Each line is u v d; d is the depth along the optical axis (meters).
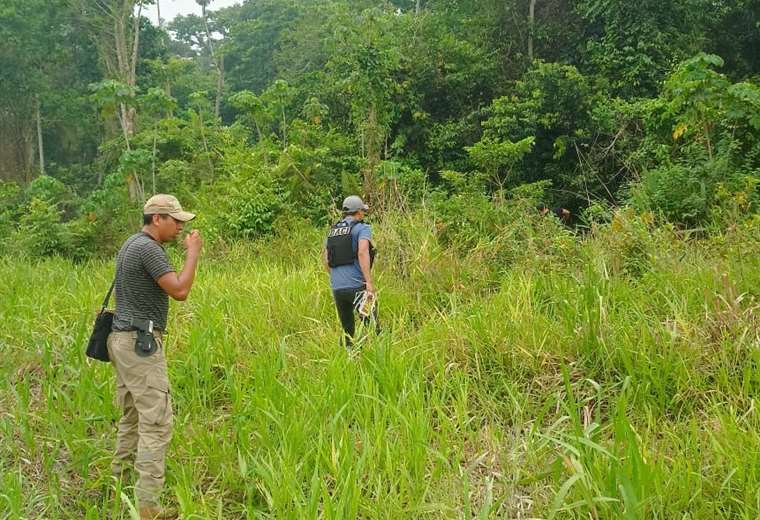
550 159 16.69
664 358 4.43
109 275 9.18
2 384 5.35
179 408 4.86
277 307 6.77
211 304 6.82
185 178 19.19
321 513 3.45
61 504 3.92
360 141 15.38
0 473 3.96
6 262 11.12
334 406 4.27
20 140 31.31
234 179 13.62
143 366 3.81
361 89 14.88
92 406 4.72
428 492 3.53
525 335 5.13
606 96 16.47
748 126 10.34
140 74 31.09
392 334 5.33
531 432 3.81
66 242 12.53
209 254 10.55
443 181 16.69
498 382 4.83
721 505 3.21
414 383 4.50
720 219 8.27
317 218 12.50
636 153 12.84
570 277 6.32
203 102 22.92
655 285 5.77
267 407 4.27
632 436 3.27
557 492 3.38
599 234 7.10
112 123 29.70
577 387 4.62
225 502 3.82
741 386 4.29
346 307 6.10
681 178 9.30
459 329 5.36
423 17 19.44
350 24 17.97
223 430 4.24
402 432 3.97
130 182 15.09
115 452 4.09
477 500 3.57
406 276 7.46
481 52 18.72
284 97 17.56
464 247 8.23
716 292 5.19
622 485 3.01
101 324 3.92
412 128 17.53
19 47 28.44
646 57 16.23
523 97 17.31
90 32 29.72
